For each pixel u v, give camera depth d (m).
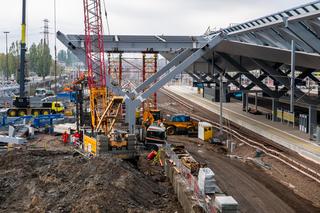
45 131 56.91
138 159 38.25
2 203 27.66
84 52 51.41
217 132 57.88
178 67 51.19
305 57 44.81
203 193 25.58
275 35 41.31
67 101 97.69
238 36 49.97
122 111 52.22
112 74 71.31
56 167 32.75
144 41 54.72
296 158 39.25
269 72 59.75
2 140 48.88
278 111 60.41
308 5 31.38
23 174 32.38
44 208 24.97
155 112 62.50
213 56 70.88
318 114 63.28
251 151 44.69
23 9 86.44
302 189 30.98
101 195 25.00
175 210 27.34
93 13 49.72
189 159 32.97
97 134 38.94
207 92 100.69
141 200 27.70
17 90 139.25
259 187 31.91
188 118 58.25
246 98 73.88
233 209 22.33
